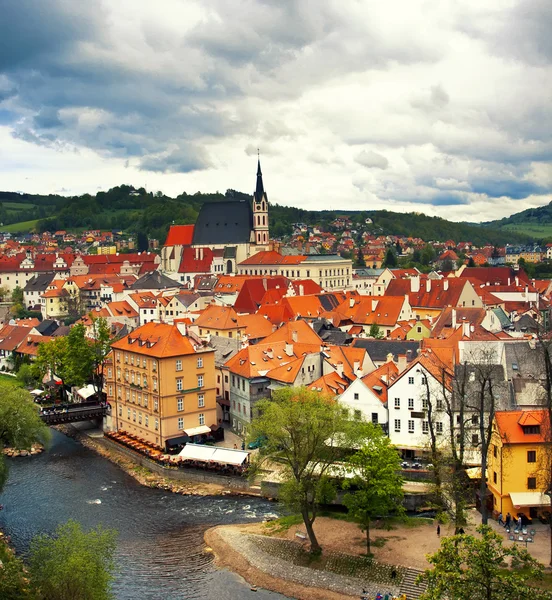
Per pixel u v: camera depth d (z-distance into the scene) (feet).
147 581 303.68
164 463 442.91
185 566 317.83
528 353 396.16
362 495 308.40
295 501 322.34
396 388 399.65
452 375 391.86
